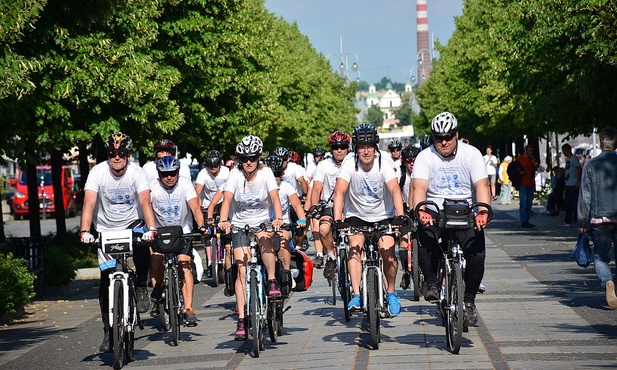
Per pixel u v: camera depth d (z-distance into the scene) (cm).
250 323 1694
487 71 7256
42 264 2842
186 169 2297
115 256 1619
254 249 1650
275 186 1689
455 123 1518
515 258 3120
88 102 3127
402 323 1866
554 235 4094
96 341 1897
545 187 7588
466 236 1539
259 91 5375
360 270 1623
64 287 2927
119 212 1673
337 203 1616
